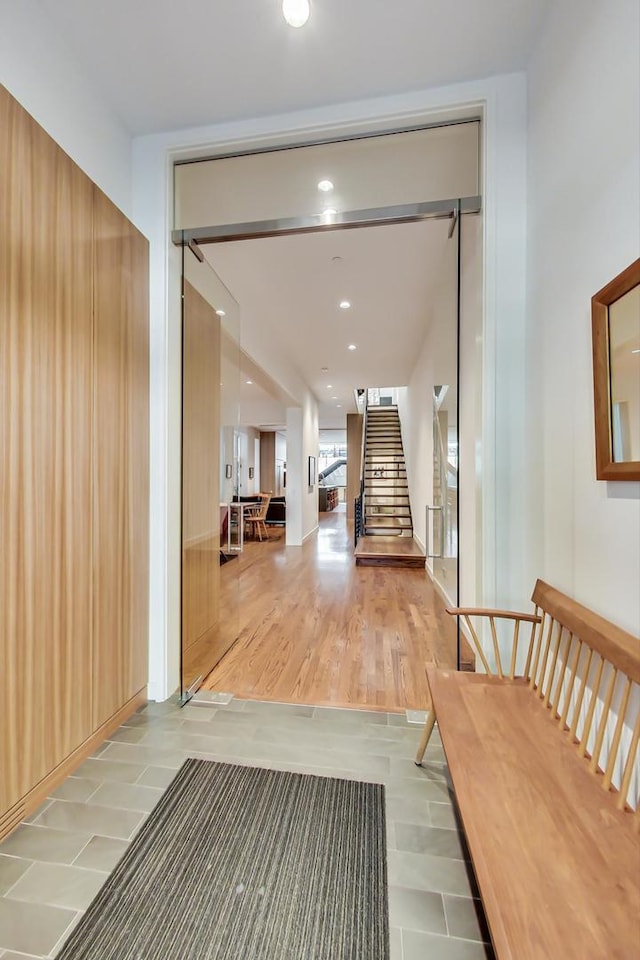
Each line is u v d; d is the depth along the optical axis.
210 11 1.70
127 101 2.12
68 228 1.70
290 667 2.73
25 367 1.49
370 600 4.27
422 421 5.82
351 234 3.08
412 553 5.91
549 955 0.75
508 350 2.09
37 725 1.55
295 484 7.68
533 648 1.92
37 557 1.55
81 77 1.93
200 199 2.64
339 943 1.09
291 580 5.12
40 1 1.68
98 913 1.17
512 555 2.11
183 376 2.54
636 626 1.23
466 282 2.49
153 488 2.34
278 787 1.64
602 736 1.21
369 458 9.38
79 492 1.77
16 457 1.46
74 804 1.55
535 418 1.96
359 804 1.56
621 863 0.93
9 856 1.34
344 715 2.16
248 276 3.72
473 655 2.50
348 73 1.99
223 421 3.45
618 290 1.27
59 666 1.66
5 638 1.42
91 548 1.85
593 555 1.47
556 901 0.84
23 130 1.49
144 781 1.68
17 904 1.19
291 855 1.35
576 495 1.59
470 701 1.59
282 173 2.50
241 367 4.79
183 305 2.53
